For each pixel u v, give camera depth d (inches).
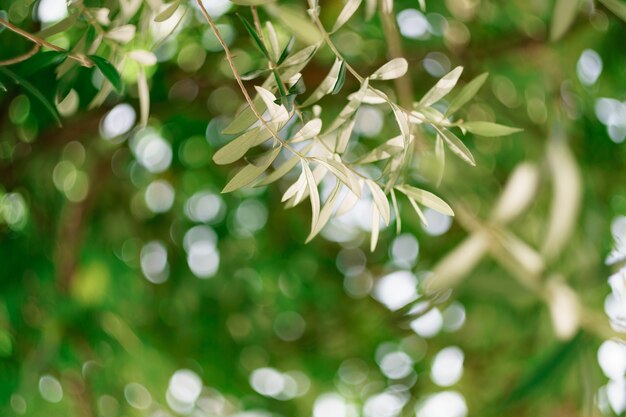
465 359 158.4
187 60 119.6
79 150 130.0
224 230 152.3
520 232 120.3
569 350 97.0
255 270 156.2
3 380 118.8
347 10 59.9
